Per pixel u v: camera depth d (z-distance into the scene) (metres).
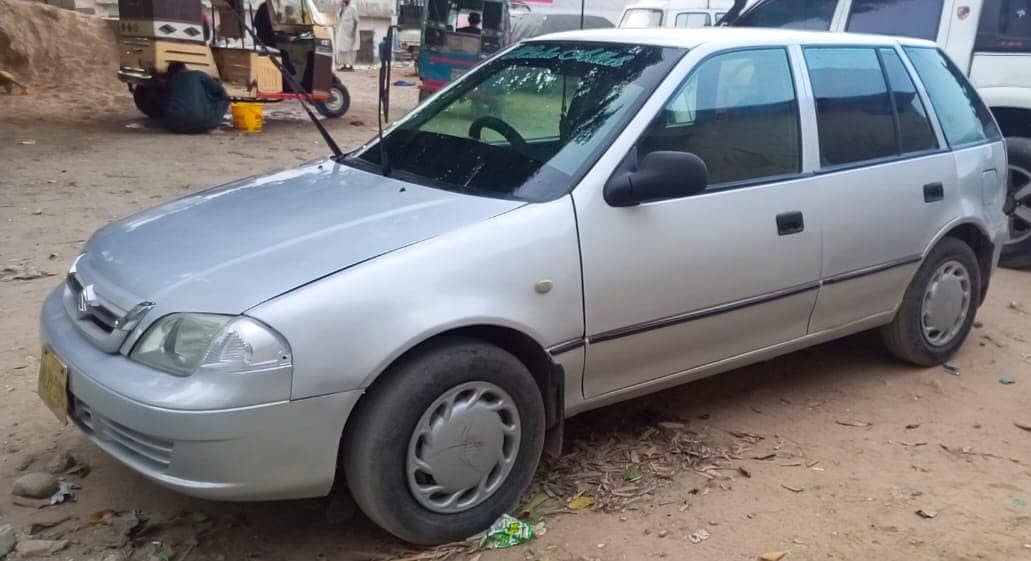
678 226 3.58
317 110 15.41
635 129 3.57
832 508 3.53
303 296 2.81
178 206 3.73
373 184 3.69
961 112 5.04
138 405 2.76
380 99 3.87
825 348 5.26
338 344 2.82
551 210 3.30
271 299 2.80
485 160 3.69
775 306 4.00
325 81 14.71
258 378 2.72
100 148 11.47
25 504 3.39
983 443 4.15
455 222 3.20
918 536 3.35
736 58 3.99
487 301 3.09
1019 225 7.02
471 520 3.22
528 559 3.14
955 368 5.01
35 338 5.00
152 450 2.83
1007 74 6.85
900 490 3.69
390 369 2.98
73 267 3.57
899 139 4.58
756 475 3.77
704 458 3.89
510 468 3.28
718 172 3.80
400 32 26.38
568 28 19.41
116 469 3.69
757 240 3.83
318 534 3.30
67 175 9.65
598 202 3.39
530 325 3.20
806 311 4.16
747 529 3.36
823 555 3.21
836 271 4.21
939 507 3.56
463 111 4.16
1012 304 6.25
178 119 12.70
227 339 2.74
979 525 3.44
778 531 3.36
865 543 3.30
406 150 4.00
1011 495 3.68
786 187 3.96
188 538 3.24
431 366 3.00
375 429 2.94
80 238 7.12
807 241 4.03
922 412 4.45
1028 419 4.41
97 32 18.33
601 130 3.60
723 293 3.77
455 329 3.10
